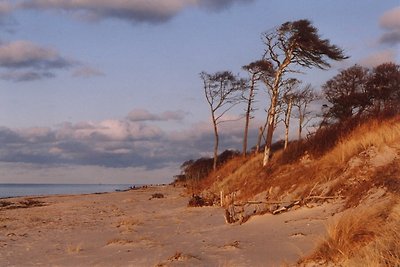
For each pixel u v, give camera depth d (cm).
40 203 4334
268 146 2952
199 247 1335
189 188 4281
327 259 938
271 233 1423
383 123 2150
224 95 5062
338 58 2914
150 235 1672
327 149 2342
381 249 835
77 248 1438
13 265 1264
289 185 2148
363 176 1725
